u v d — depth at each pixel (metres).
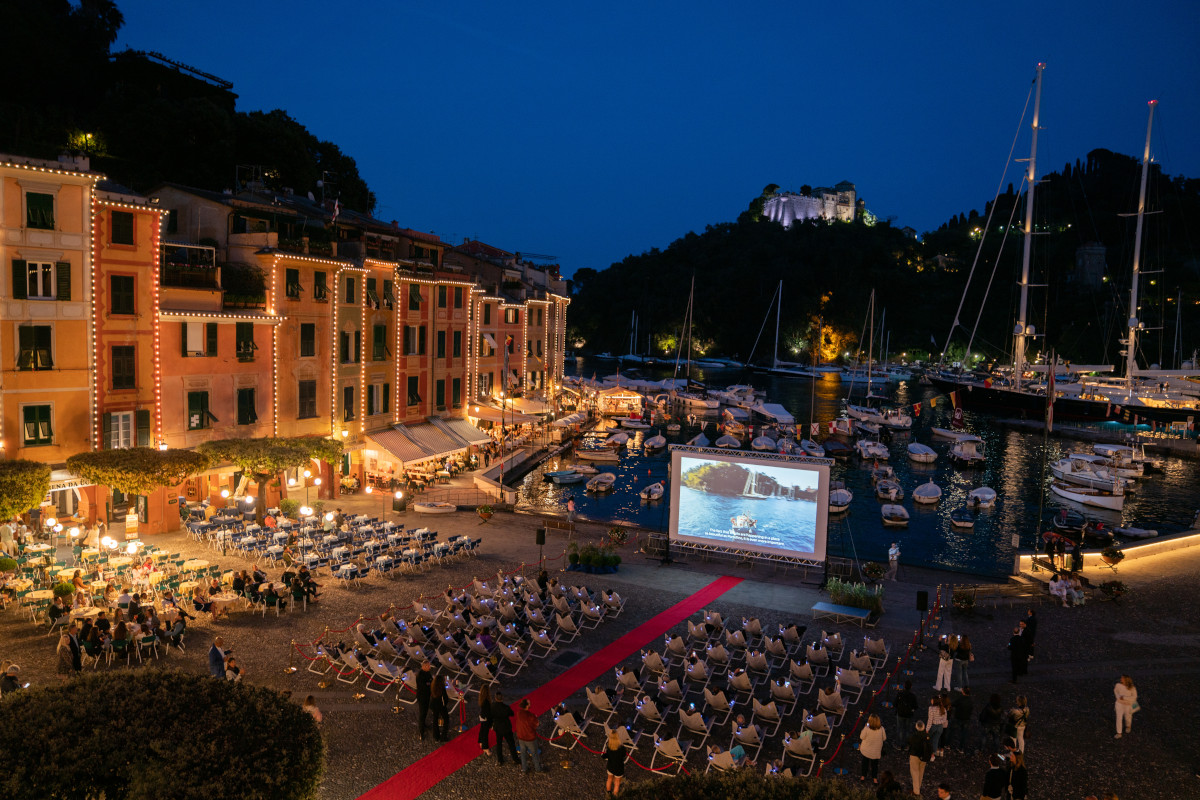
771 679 24.47
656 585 34.06
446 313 62.38
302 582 29.30
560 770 19.05
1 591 27.22
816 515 35.69
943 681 23.78
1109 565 37.59
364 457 52.19
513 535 41.97
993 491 69.94
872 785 18.52
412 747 19.84
